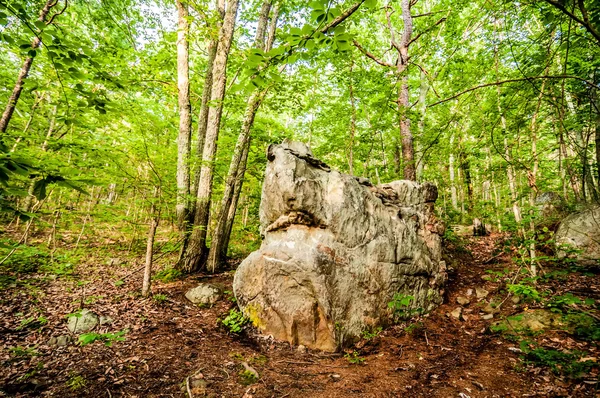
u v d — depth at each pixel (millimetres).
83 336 2926
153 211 5711
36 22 1983
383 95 7895
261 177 9188
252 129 8539
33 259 5691
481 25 4336
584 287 4875
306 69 9352
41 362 3223
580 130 6328
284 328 4242
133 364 3338
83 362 3297
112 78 2576
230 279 6844
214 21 6176
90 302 4906
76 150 4004
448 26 8031
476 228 9883
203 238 7492
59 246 8570
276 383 3139
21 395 2689
